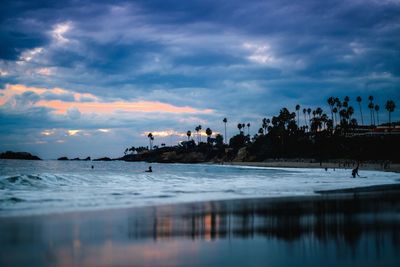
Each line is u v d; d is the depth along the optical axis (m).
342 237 12.11
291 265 8.79
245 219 15.88
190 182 42.28
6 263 8.79
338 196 26.47
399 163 123.38
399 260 9.25
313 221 15.34
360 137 160.25
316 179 52.16
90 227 13.64
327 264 8.88
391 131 166.88
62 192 27.27
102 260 9.12
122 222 14.85
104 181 39.31
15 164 121.38
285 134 196.12
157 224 14.52
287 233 12.85
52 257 9.38
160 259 9.27
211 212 17.94
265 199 24.30
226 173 79.75
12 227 13.38
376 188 34.81
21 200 21.81
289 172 87.75
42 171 71.25
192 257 9.49
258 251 10.19
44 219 15.26
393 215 16.95
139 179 44.38
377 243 11.23
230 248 10.58
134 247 10.61
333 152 157.38
